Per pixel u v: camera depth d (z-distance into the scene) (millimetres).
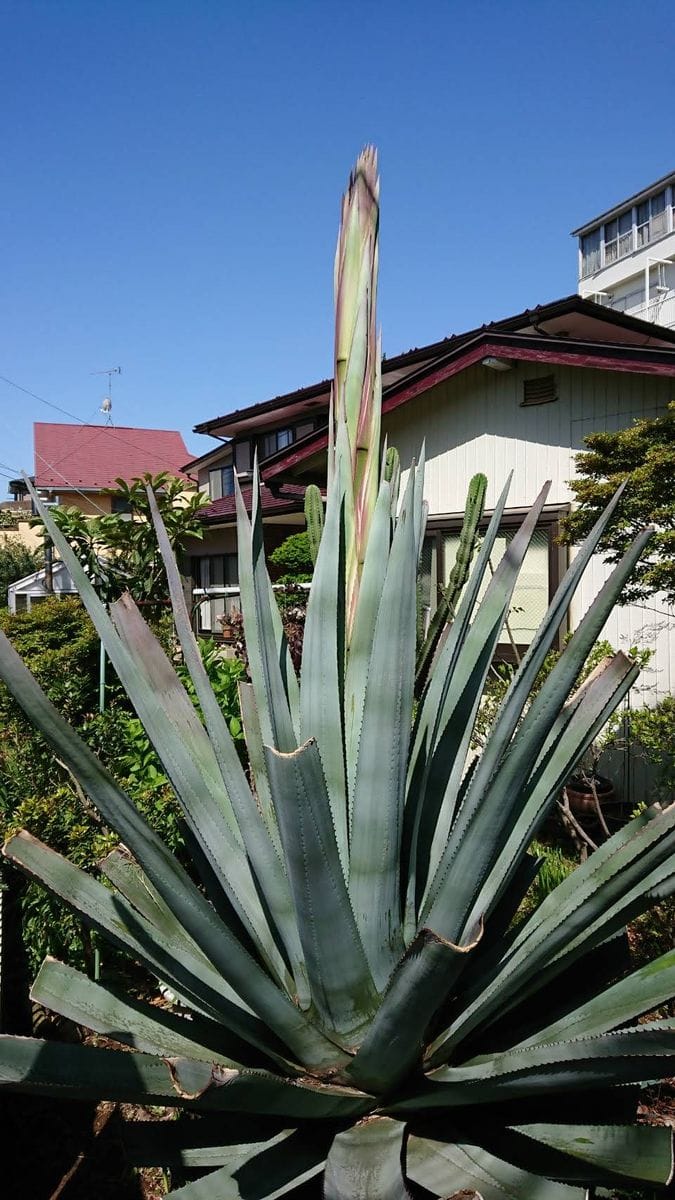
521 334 6441
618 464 4922
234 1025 1547
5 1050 1354
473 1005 1562
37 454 25344
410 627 1571
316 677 1735
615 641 6285
